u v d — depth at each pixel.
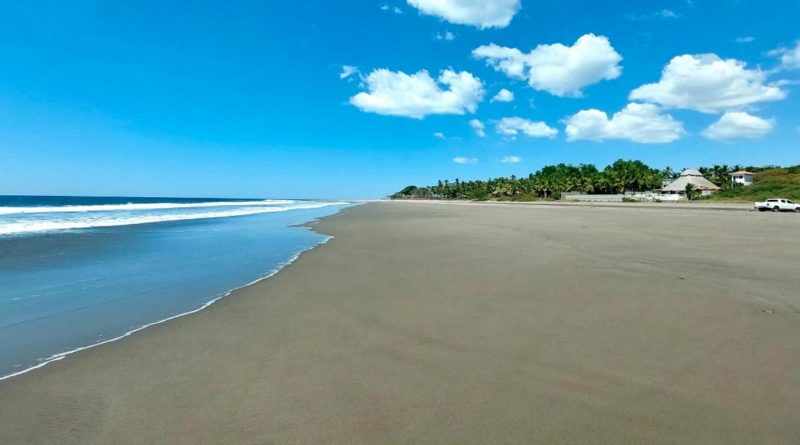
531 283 8.85
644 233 18.58
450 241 16.84
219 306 7.57
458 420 3.70
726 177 94.50
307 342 5.67
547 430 3.53
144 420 3.76
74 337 6.00
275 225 26.95
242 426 3.64
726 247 13.71
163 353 5.34
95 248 15.16
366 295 8.18
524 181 137.50
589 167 121.56
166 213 41.94
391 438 3.45
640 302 7.22
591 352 5.12
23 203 79.62
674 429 3.50
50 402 4.11
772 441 3.31
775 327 5.83
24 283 9.56
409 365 4.88
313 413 3.84
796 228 20.64
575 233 18.98
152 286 9.27
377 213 46.06
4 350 5.52
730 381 4.30
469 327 6.16
